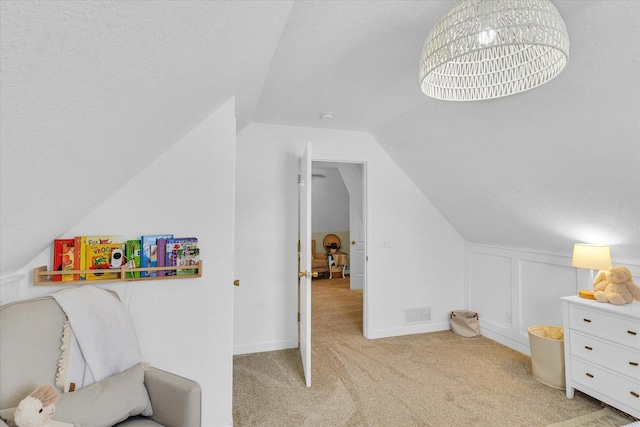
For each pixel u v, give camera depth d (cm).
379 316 348
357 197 526
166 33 76
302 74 206
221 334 189
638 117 159
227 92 176
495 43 112
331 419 201
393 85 223
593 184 208
